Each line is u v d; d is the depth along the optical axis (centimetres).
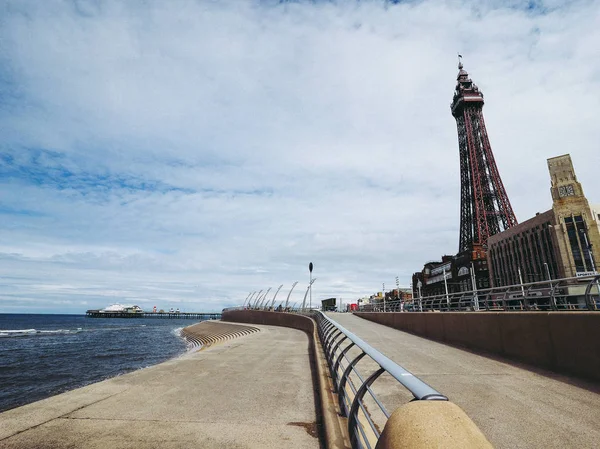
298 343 2200
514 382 817
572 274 7738
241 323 7038
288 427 620
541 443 489
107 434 579
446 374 916
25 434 578
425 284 15862
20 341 6475
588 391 724
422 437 215
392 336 1892
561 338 891
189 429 605
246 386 931
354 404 414
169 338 7481
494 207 15062
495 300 1494
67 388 2544
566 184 8231
